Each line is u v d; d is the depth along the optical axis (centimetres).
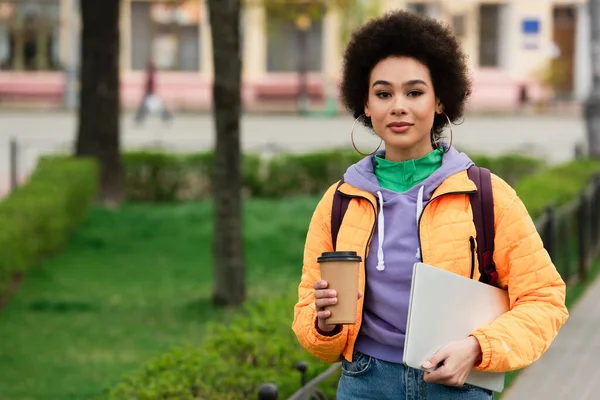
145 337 994
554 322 322
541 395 684
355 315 313
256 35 4094
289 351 582
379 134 338
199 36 4031
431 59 334
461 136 2948
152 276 1287
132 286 1227
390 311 326
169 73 4047
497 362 312
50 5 3934
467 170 331
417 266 312
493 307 324
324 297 313
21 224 1145
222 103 1077
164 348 952
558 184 1249
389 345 327
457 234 323
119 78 1745
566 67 4338
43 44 3953
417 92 332
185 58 4047
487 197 326
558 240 1058
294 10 2016
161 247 1458
